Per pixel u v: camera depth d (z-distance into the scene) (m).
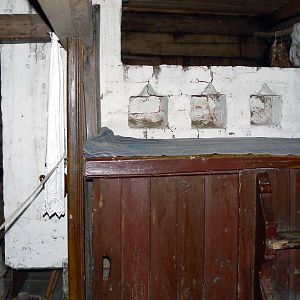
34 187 2.80
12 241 2.83
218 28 3.86
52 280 3.25
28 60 2.74
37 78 2.75
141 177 2.16
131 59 3.80
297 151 2.29
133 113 2.74
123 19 3.71
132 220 2.18
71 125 2.00
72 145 2.01
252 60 4.01
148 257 2.21
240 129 2.58
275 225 2.17
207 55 3.93
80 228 2.04
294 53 2.91
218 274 2.28
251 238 2.30
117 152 2.12
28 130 2.78
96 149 2.11
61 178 2.30
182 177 2.21
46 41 2.51
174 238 2.22
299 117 2.65
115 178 2.14
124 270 2.19
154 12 3.76
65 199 2.80
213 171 2.20
